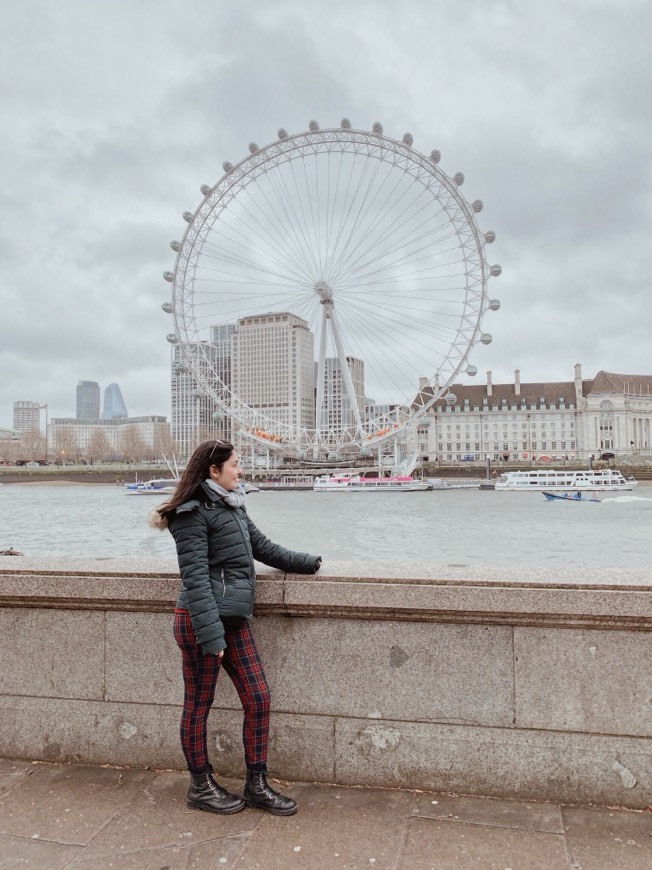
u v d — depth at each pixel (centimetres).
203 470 427
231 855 379
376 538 5212
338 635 465
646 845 382
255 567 490
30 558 537
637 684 428
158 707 488
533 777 436
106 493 13738
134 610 491
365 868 364
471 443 19962
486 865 365
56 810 428
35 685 507
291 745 468
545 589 433
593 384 19850
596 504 9100
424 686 453
